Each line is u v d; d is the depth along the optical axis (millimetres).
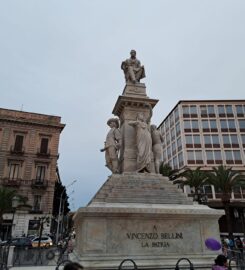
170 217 8656
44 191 39875
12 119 41219
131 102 12148
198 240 8641
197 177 28234
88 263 7328
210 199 40562
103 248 7785
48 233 36750
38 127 42688
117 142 11375
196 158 45219
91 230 7891
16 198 20984
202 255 8383
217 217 9023
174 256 8164
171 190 9805
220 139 46406
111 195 9039
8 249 11898
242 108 48406
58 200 47938
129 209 8203
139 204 8672
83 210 7887
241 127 47156
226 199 27969
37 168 41062
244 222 39344
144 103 12227
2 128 40750
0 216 30000
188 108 48781
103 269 7160
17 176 39656
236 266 8336
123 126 11938
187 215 8766
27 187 39188
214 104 48812
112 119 11820
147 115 12250
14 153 40125
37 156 41281
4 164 39375
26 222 36562
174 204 9234
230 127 47156
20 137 41562
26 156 40750
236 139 46406
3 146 40000
